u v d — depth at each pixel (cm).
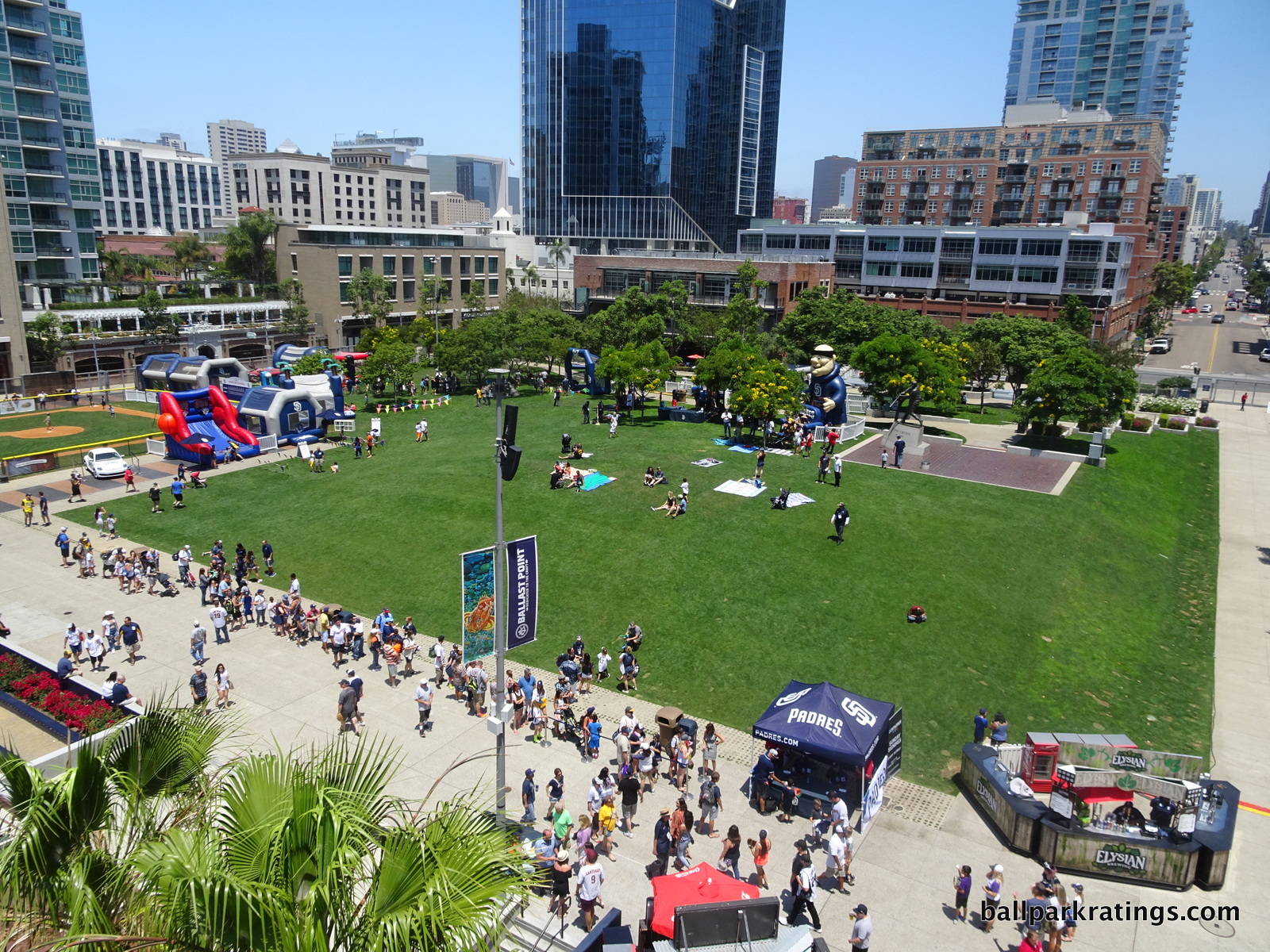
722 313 10450
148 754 1134
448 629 3353
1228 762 2614
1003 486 5016
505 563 2095
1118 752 2242
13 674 2792
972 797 2389
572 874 1936
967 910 1936
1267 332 14975
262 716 2702
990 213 14550
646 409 7300
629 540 4078
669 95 14350
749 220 16988
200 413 5866
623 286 11419
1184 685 3062
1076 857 2062
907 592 3572
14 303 7706
